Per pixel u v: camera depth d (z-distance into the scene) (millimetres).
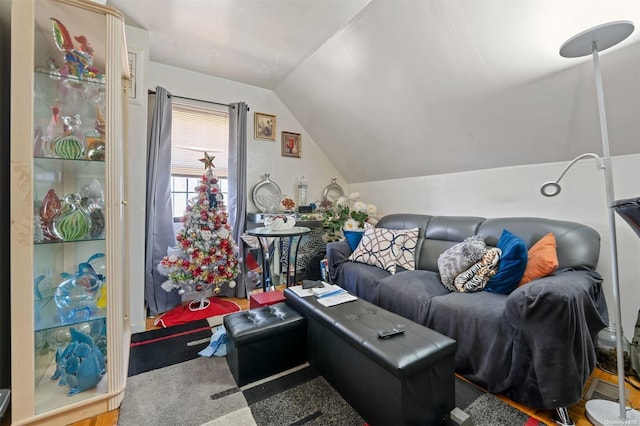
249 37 2445
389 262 2666
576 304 1306
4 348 1360
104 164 1477
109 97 1455
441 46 2010
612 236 1308
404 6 1911
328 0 1979
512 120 2178
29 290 1271
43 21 1380
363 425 1337
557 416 1323
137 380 1679
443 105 2412
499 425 1315
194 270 2703
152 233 2732
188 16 2168
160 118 2791
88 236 1497
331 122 3506
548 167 2250
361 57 2469
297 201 3898
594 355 1476
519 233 2119
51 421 1317
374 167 3746
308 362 1858
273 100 3686
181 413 1416
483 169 2697
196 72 3139
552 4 1509
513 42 1751
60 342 1553
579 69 1690
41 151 1383
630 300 1867
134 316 2326
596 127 1872
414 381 1185
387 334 1376
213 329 2389
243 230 3279
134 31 2293
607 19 1454
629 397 1488
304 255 3611
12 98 1225
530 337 1356
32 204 1269
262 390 1592
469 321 1635
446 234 2648
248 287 3203
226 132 3361
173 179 3111
